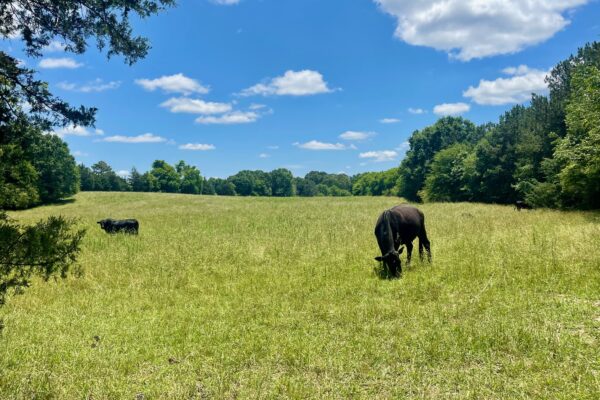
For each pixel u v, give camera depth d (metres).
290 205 47.06
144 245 15.23
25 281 4.13
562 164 25.28
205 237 17.19
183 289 9.36
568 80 29.92
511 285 7.74
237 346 5.84
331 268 10.52
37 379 4.93
